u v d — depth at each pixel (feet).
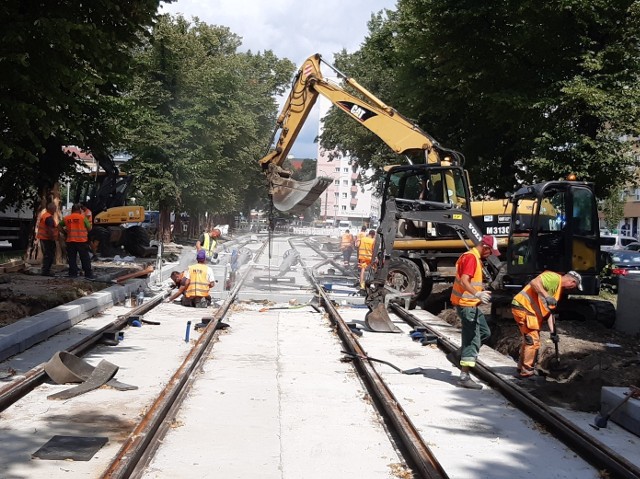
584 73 71.00
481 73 73.87
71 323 42.65
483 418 26.11
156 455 20.88
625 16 68.54
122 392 27.78
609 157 69.15
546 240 48.70
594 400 28.53
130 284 60.23
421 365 35.58
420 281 59.57
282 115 65.41
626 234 180.55
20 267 63.52
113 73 40.65
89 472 19.02
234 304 58.29
